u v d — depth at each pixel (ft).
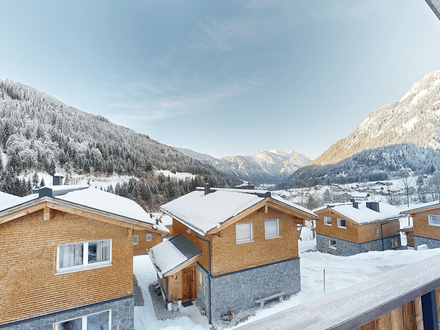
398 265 51.93
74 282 26.48
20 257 24.54
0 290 23.77
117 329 28.12
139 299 42.75
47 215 24.72
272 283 39.11
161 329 32.17
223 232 36.04
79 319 26.86
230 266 36.22
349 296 4.30
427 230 63.93
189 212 45.78
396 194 234.58
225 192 49.34
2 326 23.65
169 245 48.52
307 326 3.60
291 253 41.52
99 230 28.02
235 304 35.91
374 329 4.36
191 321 35.04
